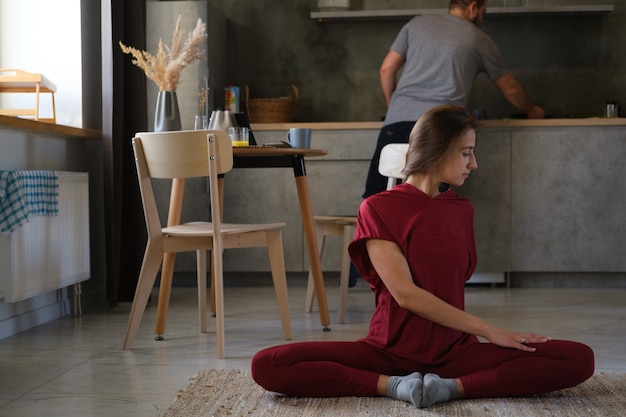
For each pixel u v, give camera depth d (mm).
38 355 3316
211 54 5574
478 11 5074
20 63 4590
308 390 2486
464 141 2477
